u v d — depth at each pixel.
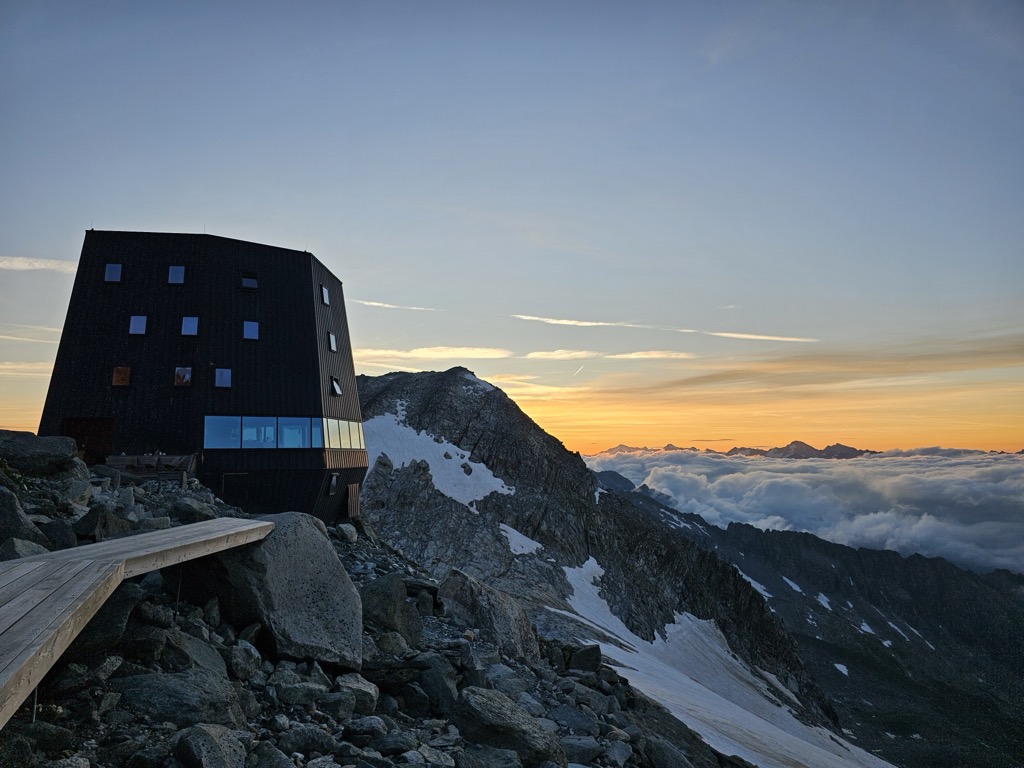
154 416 41.16
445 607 23.66
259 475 41.84
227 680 12.77
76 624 9.08
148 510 22.94
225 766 10.02
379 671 16.48
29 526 14.37
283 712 13.26
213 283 44.03
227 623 15.12
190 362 42.31
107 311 42.59
